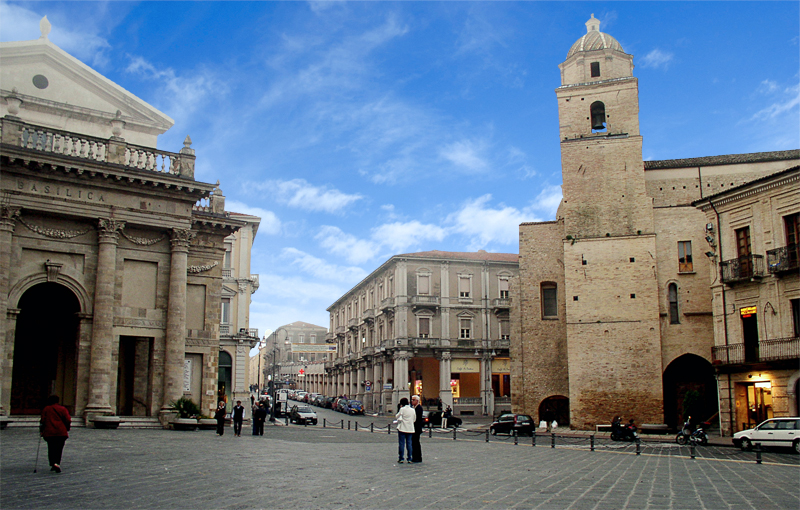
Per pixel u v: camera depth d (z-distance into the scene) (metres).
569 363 42.94
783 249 33.16
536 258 47.88
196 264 35.41
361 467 17.44
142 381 32.62
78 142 32.00
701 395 41.88
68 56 35.44
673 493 13.80
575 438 37.22
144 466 16.09
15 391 32.03
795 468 20.20
